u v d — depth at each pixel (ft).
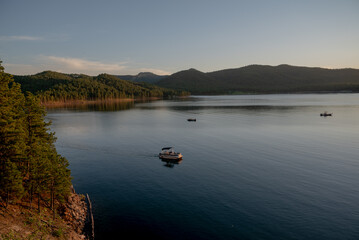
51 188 133.28
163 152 265.54
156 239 120.37
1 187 111.34
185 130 440.45
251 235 122.21
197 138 367.66
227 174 209.46
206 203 156.87
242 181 192.95
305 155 263.70
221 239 119.24
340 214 141.79
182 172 217.15
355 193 169.07
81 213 144.97
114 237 122.52
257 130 424.05
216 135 387.55
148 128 468.75
